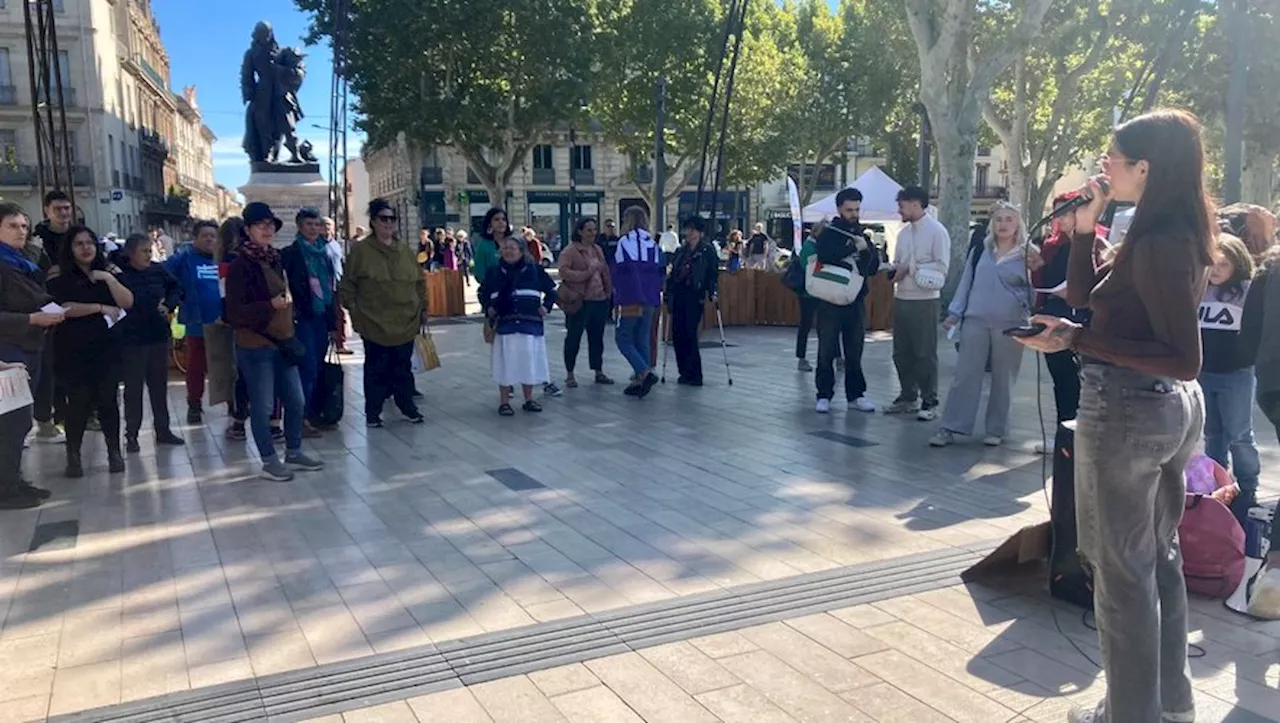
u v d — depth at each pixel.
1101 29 21.36
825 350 8.50
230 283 6.16
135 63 52.25
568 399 9.48
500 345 8.58
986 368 7.09
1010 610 4.05
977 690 3.35
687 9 30.17
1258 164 25.91
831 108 39.59
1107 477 2.69
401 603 4.18
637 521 5.36
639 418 8.45
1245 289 5.12
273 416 7.69
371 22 25.75
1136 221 2.61
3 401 5.39
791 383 10.38
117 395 6.64
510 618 4.00
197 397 8.59
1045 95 26.17
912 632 3.83
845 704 3.26
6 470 5.70
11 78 41.47
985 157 59.56
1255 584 3.96
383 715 3.19
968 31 16.95
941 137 16.58
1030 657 3.61
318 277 7.99
